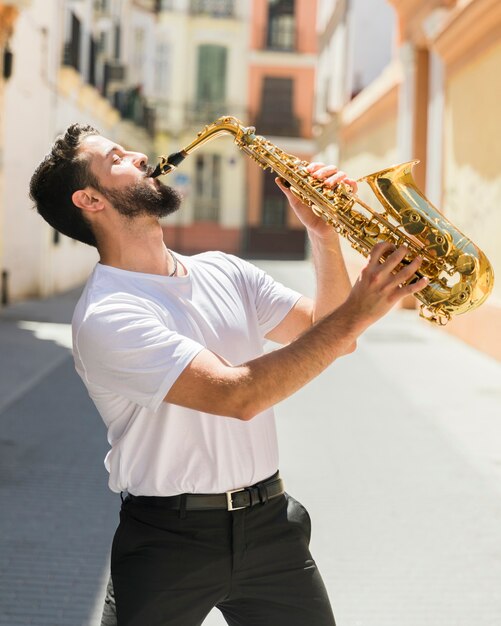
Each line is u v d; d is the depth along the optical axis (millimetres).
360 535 4477
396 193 2119
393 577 3979
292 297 2340
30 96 16156
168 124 36688
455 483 5398
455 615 3617
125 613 1978
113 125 24875
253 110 37438
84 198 2068
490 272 2027
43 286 16891
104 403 2047
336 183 2250
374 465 5754
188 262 2225
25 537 4371
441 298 2023
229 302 2178
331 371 9430
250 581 2062
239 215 37000
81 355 1971
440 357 10547
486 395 8203
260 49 37188
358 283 1855
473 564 4148
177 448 2006
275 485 2102
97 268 2088
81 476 5434
